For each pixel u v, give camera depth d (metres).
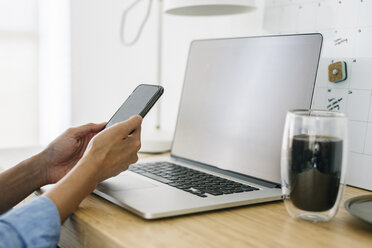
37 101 2.06
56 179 0.72
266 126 0.78
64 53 1.92
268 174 0.74
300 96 0.73
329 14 0.85
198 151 0.91
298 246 0.46
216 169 0.85
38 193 0.71
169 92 1.49
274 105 0.77
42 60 2.02
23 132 2.05
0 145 2.01
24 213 0.49
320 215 0.55
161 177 0.76
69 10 1.86
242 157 0.81
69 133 0.72
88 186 0.56
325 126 0.54
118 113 0.75
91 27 1.83
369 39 0.78
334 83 0.84
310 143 0.54
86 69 1.87
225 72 0.90
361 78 0.79
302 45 0.75
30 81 2.04
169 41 1.49
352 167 0.81
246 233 0.50
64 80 1.94
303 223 0.55
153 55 1.60
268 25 1.01
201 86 0.96
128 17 1.75
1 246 0.45
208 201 0.59
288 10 0.95
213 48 0.95
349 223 0.55
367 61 0.78
